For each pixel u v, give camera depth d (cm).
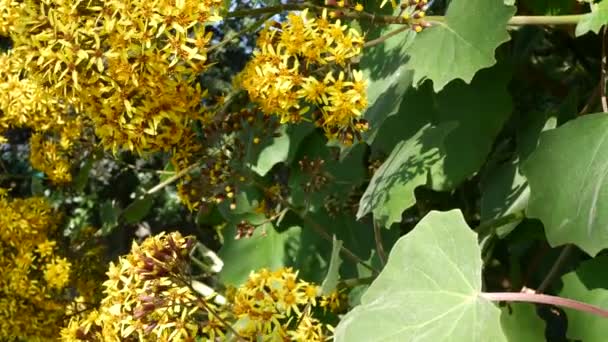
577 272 60
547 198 59
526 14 70
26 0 63
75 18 62
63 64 63
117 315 64
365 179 82
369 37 74
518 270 78
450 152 71
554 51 84
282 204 81
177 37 62
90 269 110
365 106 62
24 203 108
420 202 81
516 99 77
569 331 60
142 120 63
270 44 62
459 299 52
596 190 56
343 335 54
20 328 106
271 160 85
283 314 65
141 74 62
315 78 65
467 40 62
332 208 84
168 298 62
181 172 72
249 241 91
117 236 151
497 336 50
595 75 79
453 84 72
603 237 55
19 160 177
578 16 62
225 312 66
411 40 71
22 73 91
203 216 100
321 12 69
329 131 64
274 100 62
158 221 184
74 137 95
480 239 70
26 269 105
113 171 159
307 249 88
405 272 54
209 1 62
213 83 93
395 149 71
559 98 78
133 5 62
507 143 76
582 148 58
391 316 53
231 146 73
